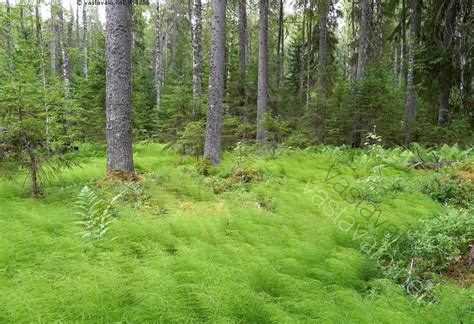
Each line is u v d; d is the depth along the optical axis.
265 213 6.75
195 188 8.14
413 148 14.57
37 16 13.52
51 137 7.48
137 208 6.56
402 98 19.14
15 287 3.62
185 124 14.41
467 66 16.44
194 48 15.67
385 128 16.48
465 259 5.44
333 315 3.66
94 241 4.85
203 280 3.95
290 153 13.43
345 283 4.70
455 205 8.10
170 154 13.91
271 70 27.23
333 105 17.34
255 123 19.39
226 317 3.38
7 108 6.64
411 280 4.86
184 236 5.49
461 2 15.85
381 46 24.03
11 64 11.50
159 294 3.52
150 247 4.82
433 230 6.08
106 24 8.42
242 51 20.11
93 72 16.47
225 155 13.38
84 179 8.72
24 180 7.73
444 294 4.23
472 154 12.82
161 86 23.64
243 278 4.19
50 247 4.63
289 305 3.88
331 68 23.19
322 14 21.16
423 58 16.91
